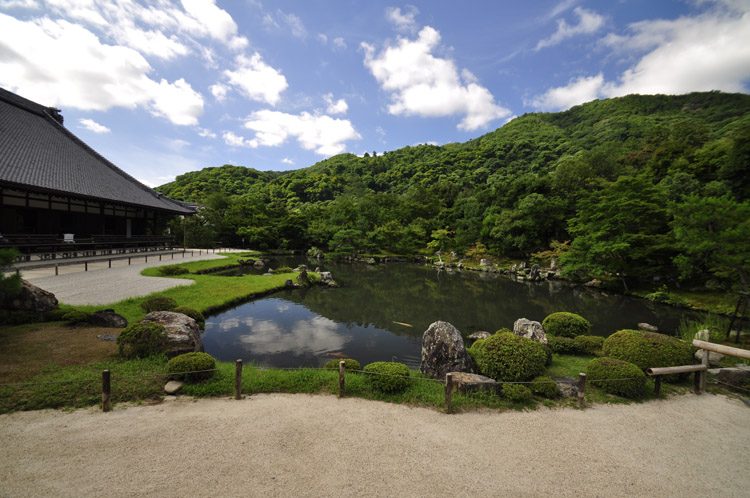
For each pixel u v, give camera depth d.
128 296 14.86
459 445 5.24
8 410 5.61
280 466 4.49
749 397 7.55
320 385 7.48
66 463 4.37
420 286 29.09
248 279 24.75
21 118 29.11
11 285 8.05
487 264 41.94
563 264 33.06
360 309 19.70
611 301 23.45
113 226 32.44
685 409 6.90
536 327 10.95
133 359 7.84
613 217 25.92
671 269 25.06
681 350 8.33
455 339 8.42
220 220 58.03
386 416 6.14
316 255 53.62
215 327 14.67
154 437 5.08
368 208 62.56
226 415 5.93
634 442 5.56
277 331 14.56
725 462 5.07
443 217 59.12
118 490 3.90
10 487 3.87
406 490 4.10
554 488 4.28
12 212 22.66
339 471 4.43
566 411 6.63
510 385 7.09
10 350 7.98
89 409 5.87
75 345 8.55
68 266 22.03
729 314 18.73
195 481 4.11
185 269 23.84
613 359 8.02
